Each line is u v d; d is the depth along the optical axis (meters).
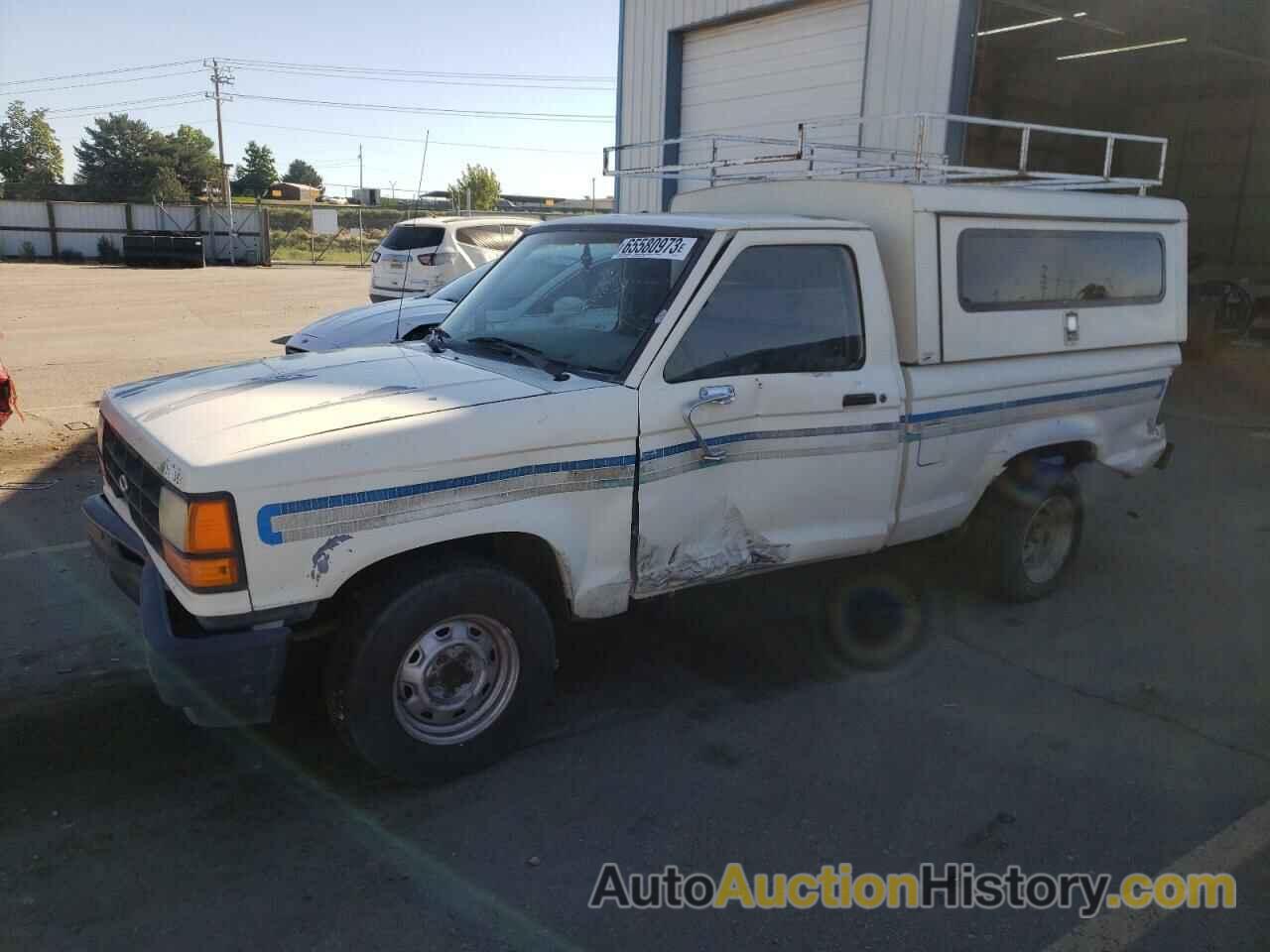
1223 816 3.46
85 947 2.69
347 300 21.59
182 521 2.91
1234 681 4.49
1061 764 3.77
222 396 3.50
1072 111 15.38
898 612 5.15
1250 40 13.29
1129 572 5.89
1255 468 8.44
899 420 4.30
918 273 4.30
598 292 4.04
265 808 3.35
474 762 3.52
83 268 33.62
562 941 2.79
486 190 53.03
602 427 3.47
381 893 2.95
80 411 9.27
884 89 10.05
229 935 2.76
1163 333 5.57
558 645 4.66
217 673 3.01
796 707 4.15
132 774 3.51
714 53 12.16
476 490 3.25
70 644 4.46
